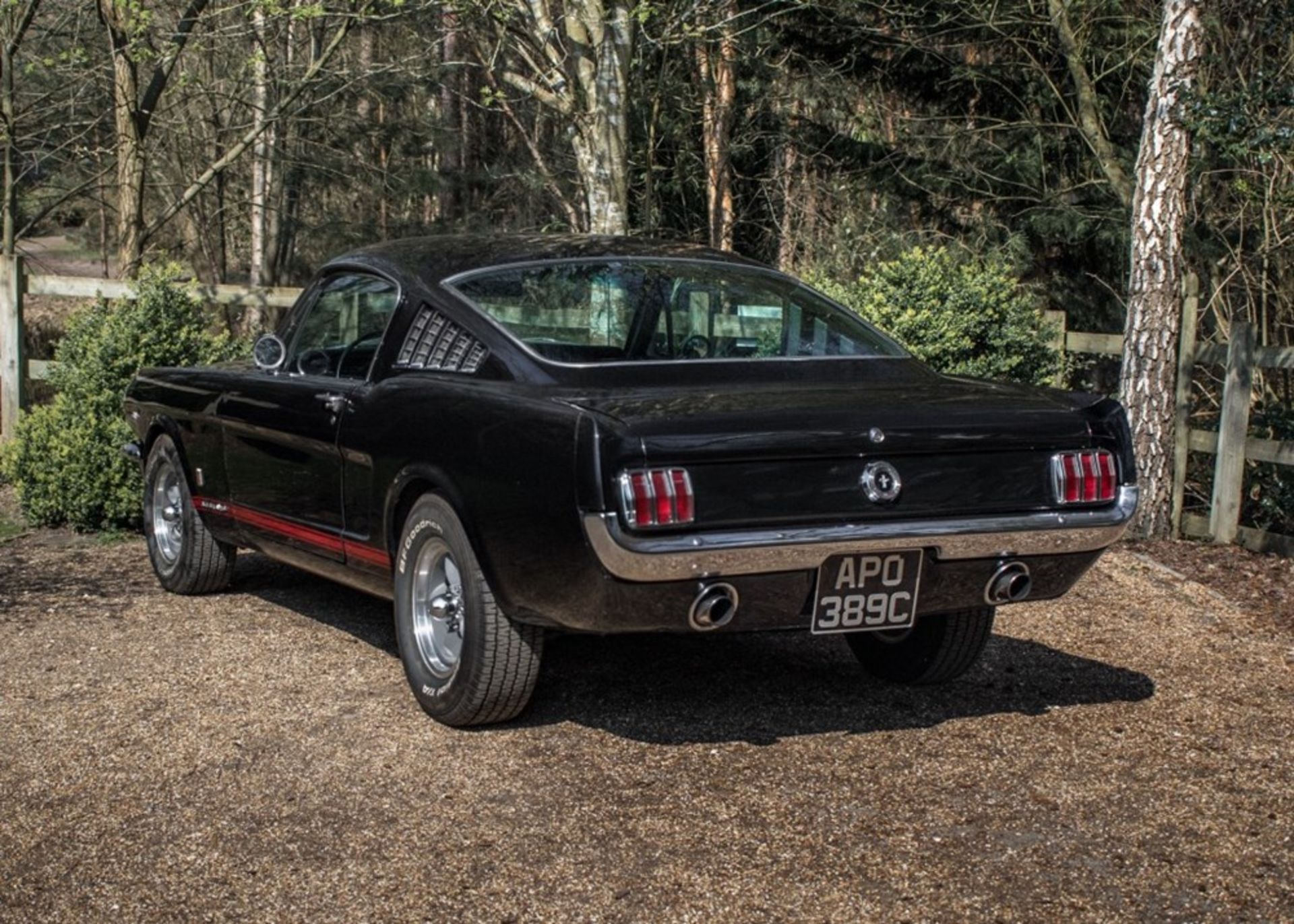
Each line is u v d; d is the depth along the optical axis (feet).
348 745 15.98
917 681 18.40
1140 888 12.44
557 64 37.32
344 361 18.72
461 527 15.75
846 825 13.74
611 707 17.34
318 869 12.79
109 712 17.28
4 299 36.76
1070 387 37.01
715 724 16.74
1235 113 31.27
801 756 15.65
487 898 12.21
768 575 14.35
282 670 18.92
